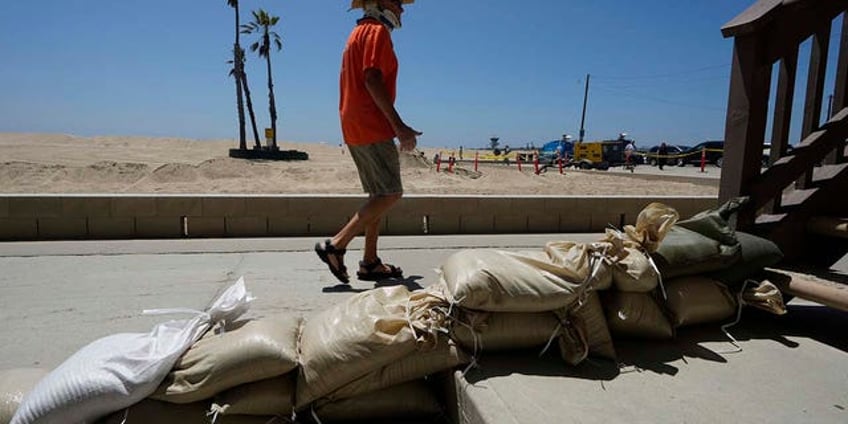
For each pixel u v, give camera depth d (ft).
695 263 7.97
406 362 6.44
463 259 7.38
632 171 89.35
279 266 13.62
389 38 10.53
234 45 122.62
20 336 8.41
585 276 7.04
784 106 9.89
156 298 10.61
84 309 9.84
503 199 19.83
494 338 6.95
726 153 10.08
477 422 5.82
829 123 10.19
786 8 9.35
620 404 5.98
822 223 9.51
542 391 6.22
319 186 57.82
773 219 9.95
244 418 6.02
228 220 18.31
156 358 5.76
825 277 8.87
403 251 15.87
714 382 6.61
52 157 90.94
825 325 8.70
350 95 10.87
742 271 8.42
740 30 9.52
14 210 17.07
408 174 70.49
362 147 10.98
